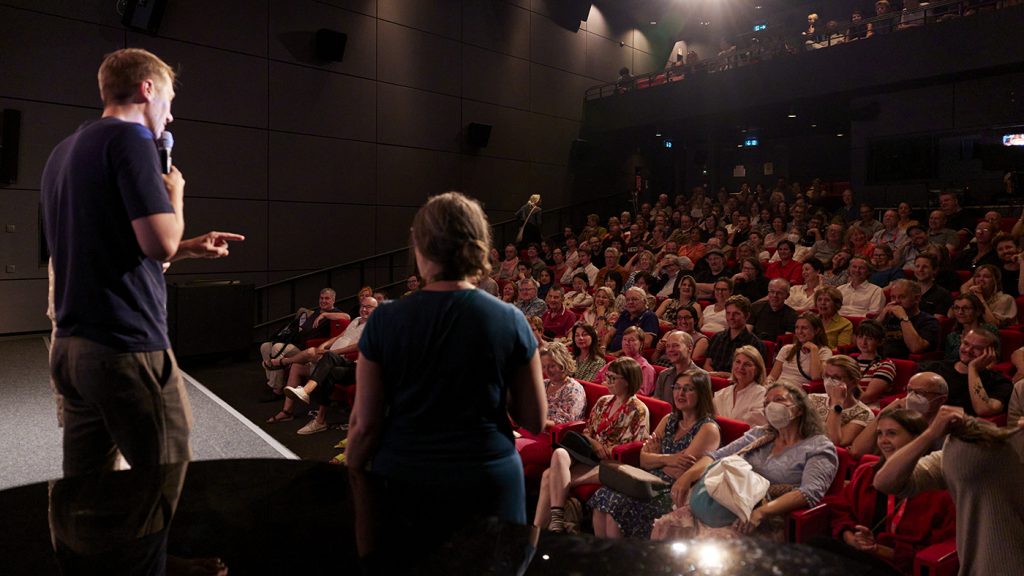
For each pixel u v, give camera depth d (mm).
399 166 11578
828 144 15461
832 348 5477
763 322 6242
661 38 16656
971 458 2076
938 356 5199
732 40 14000
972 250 6922
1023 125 10164
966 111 10742
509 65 13289
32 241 8219
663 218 11492
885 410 2812
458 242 1407
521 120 13531
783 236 9711
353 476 1328
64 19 8273
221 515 1124
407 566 957
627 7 15648
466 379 1358
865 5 15727
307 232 10469
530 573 929
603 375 5094
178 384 1635
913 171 11438
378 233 11312
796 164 15930
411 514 1145
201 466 1377
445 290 1405
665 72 13406
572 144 14562
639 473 3318
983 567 2053
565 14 14344
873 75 10547
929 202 10609
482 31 12812
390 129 11445
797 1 16719
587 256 9844
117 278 1501
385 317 1397
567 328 7285
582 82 14766
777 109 12328
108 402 1497
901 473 2336
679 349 4516
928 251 6105
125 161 1479
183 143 9195
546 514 3666
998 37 9391
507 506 1371
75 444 1586
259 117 9906
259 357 9031
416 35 11773
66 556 968
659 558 970
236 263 9727
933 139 11172
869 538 2730
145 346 1540
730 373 5238
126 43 8719
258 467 1368
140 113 1632
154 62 1650
